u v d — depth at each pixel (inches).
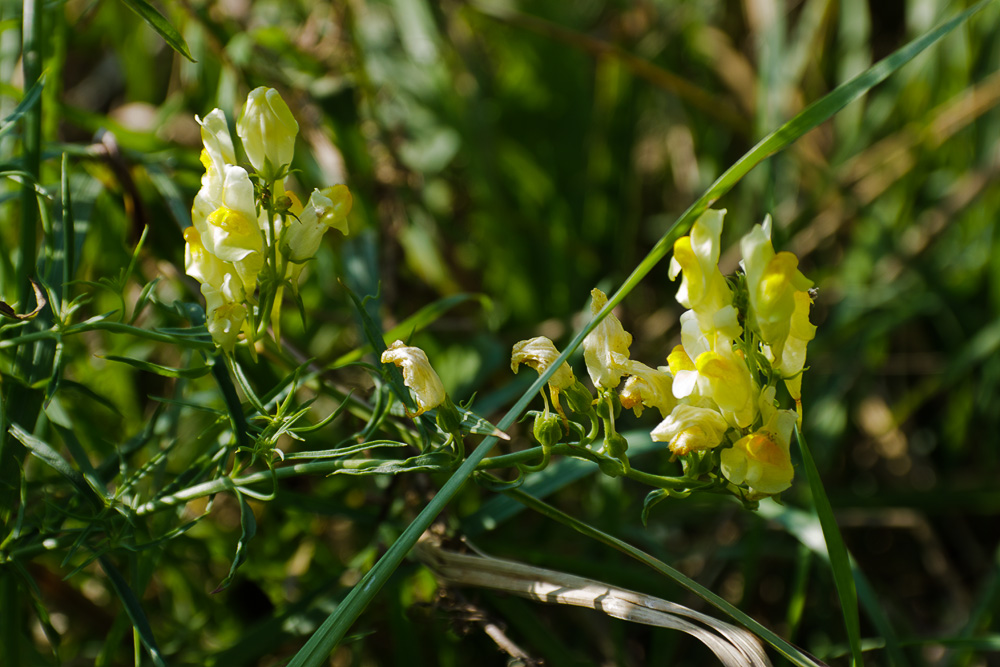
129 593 21.2
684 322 20.2
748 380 19.9
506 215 34.1
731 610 20.5
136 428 25.6
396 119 33.4
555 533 25.8
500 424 20.3
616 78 36.6
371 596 19.9
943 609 29.0
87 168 24.5
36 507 22.9
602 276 35.5
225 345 20.5
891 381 34.5
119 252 25.7
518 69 40.1
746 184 34.3
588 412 20.5
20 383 21.7
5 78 26.3
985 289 33.9
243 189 20.3
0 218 25.3
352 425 24.9
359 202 28.9
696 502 26.8
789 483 19.9
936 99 36.4
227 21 29.5
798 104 35.8
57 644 21.2
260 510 25.4
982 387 31.3
